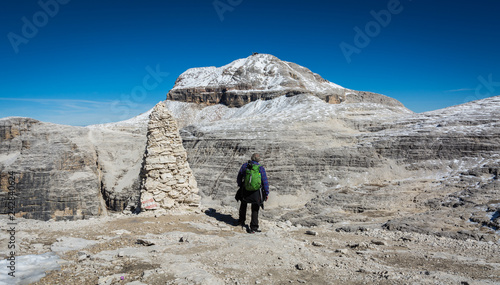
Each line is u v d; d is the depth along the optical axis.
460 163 53.16
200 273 6.21
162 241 8.55
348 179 61.12
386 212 36.62
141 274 6.18
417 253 8.62
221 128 94.19
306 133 79.50
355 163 64.12
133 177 113.00
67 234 9.19
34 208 101.06
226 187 74.00
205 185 78.38
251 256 7.52
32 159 113.62
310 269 6.85
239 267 6.80
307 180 65.06
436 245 9.83
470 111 68.00
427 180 49.75
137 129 160.50
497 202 29.56
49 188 105.38
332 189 59.03
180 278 5.96
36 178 106.81
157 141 13.59
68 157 116.75
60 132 126.50
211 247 8.16
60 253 7.33
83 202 104.75
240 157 79.12
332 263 7.37
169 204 13.05
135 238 8.85
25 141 118.62
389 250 9.00
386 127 76.25
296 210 48.28
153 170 13.24
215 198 72.50
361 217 35.12
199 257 7.35
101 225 10.38
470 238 13.09
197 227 10.43
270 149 76.06
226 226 10.84
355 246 9.33
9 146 120.00
